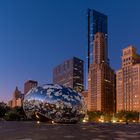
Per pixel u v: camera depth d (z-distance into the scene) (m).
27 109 58.44
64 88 57.53
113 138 28.44
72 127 47.53
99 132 36.88
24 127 46.44
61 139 26.67
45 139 26.62
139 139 27.75
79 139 26.97
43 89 57.06
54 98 55.62
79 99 57.38
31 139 26.55
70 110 55.75
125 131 40.22
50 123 57.69
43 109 55.94
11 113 119.00
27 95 59.47
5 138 27.39
